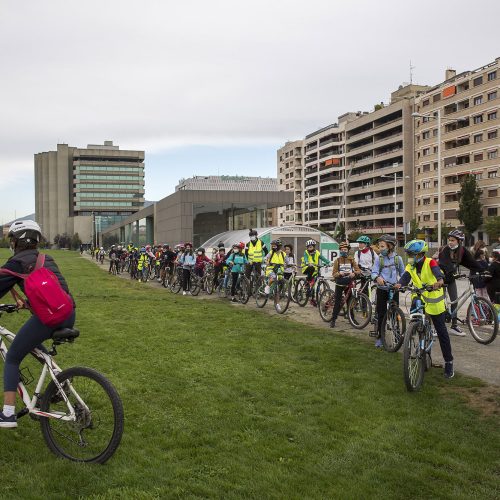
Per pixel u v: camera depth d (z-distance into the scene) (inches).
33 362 264.7
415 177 3287.4
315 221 4507.9
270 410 207.9
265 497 138.1
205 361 289.9
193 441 174.6
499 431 187.6
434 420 198.2
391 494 141.1
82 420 158.2
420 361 241.9
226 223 1433.3
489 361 299.3
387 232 3570.4
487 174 2694.4
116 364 282.0
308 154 4576.8
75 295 697.0
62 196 7199.8
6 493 137.3
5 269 157.6
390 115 3545.8
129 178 6781.5
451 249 373.4
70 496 137.4
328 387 239.8
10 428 169.3
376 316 344.2
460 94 2861.7
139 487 142.1
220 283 679.7
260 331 387.2
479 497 140.4
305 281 542.9
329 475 151.6
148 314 489.7
